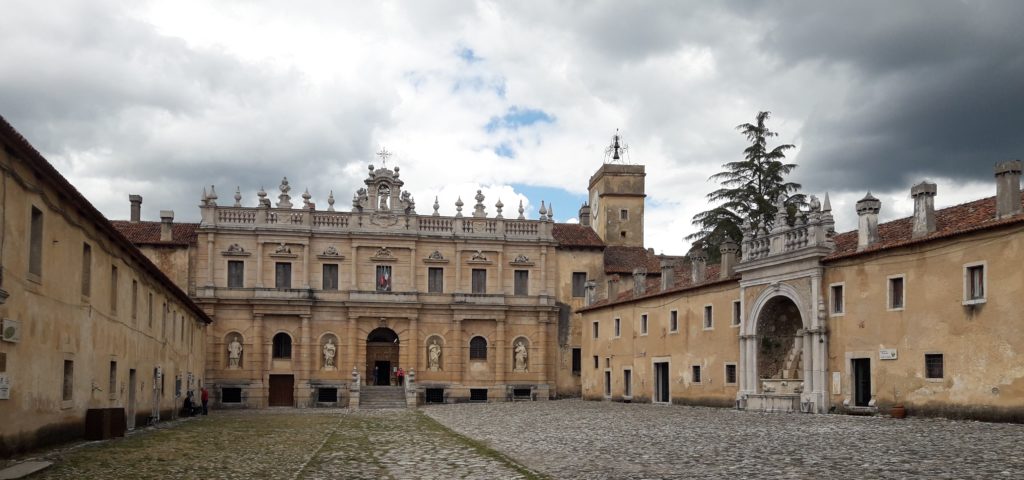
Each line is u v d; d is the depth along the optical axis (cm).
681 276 6281
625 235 8688
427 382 7394
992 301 3077
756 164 6912
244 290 7119
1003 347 3023
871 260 3709
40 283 2300
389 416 4956
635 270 6462
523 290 7750
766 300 4459
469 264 7612
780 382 4288
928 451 2114
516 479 1839
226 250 7138
